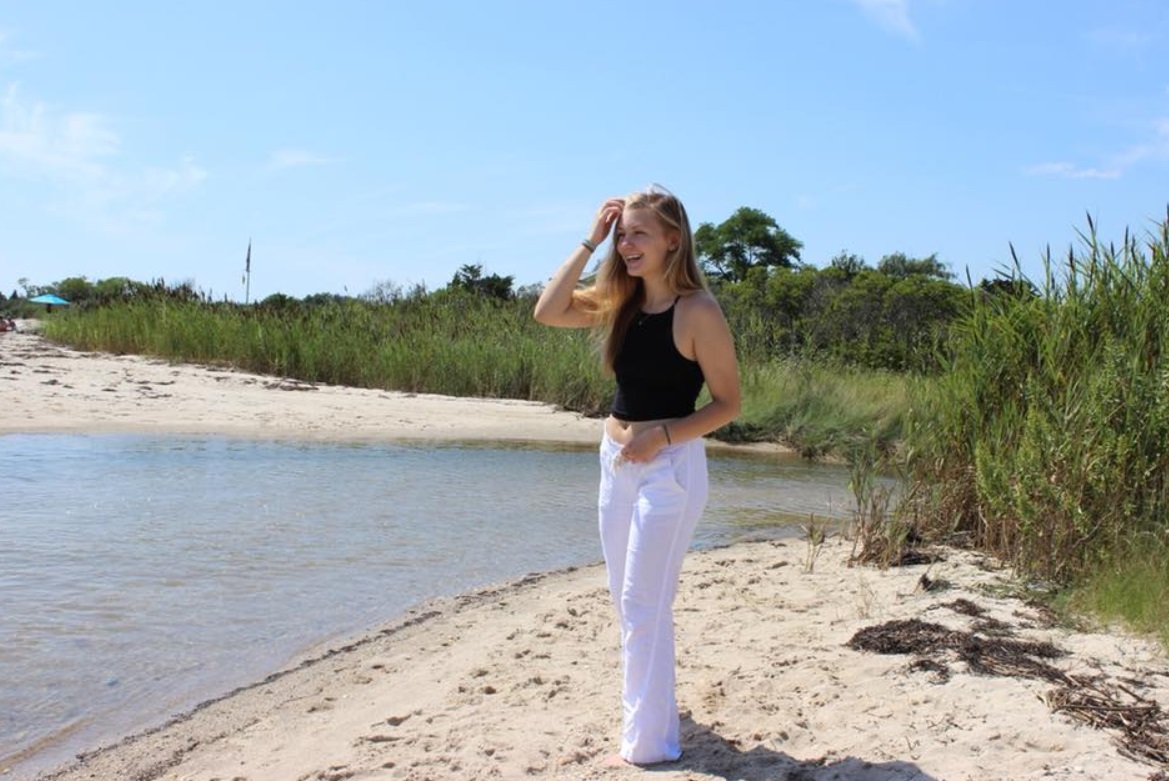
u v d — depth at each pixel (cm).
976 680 419
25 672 456
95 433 1204
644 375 348
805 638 507
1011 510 657
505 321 2198
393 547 727
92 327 2403
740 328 2189
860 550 745
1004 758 343
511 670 473
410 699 439
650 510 344
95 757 379
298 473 1016
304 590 605
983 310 789
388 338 2080
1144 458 600
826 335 2653
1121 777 323
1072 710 381
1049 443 627
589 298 380
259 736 400
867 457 1019
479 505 909
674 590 354
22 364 1780
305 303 2522
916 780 330
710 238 4800
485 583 647
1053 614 527
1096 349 686
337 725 410
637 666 352
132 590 583
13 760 374
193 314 2227
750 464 1403
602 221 367
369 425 1440
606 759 359
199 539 712
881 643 479
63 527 727
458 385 1903
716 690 430
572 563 718
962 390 759
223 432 1284
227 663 481
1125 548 574
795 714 401
